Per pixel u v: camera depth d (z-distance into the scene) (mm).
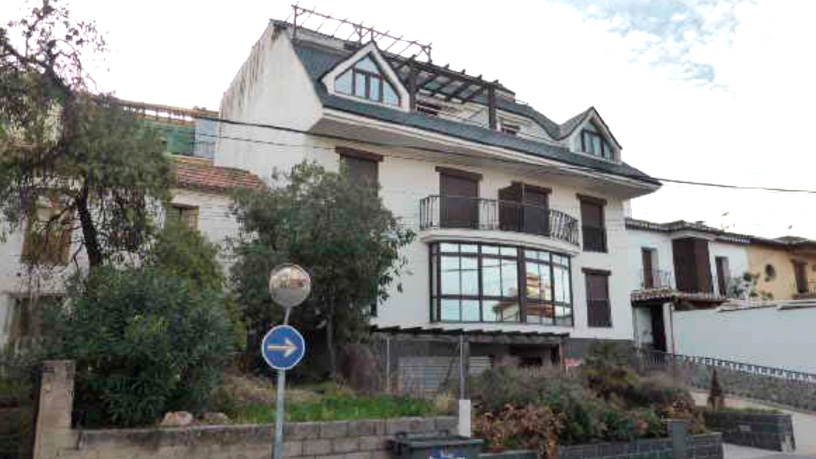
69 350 8312
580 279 23844
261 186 15391
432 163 21234
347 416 10227
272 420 9508
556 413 12031
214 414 9312
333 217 13594
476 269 20266
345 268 13508
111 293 8859
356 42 25000
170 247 11914
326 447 9414
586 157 25250
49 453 7609
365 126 18797
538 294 21328
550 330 21281
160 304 8812
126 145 10648
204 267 12359
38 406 7785
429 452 9258
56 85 10188
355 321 14047
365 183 14656
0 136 9938
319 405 10992
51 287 13172
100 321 8508
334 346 14273
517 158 21750
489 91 24359
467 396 12703
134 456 8000
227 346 9250
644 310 26953
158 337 8273
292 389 12344
